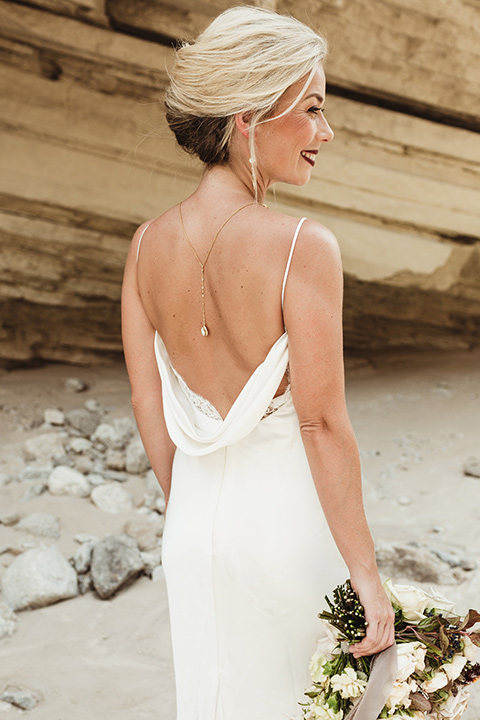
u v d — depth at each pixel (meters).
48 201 4.61
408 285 5.46
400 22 3.95
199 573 1.42
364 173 4.66
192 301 1.34
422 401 5.02
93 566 2.89
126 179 4.58
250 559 1.37
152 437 1.62
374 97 4.32
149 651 2.52
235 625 1.41
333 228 4.94
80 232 4.84
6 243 4.82
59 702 2.24
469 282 5.60
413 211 4.93
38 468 3.93
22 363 5.41
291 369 1.26
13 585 2.79
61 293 5.19
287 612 1.38
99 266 5.10
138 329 1.54
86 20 3.90
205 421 1.43
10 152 4.38
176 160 4.45
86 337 5.59
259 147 1.31
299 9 3.81
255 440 1.38
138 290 1.51
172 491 1.52
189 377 1.44
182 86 1.29
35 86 4.17
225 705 1.44
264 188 1.36
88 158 4.48
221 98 1.25
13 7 3.82
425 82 4.26
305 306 1.21
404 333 6.05
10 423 4.56
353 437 1.29
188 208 1.36
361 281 5.37
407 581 2.86
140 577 2.98
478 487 3.68
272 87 1.23
